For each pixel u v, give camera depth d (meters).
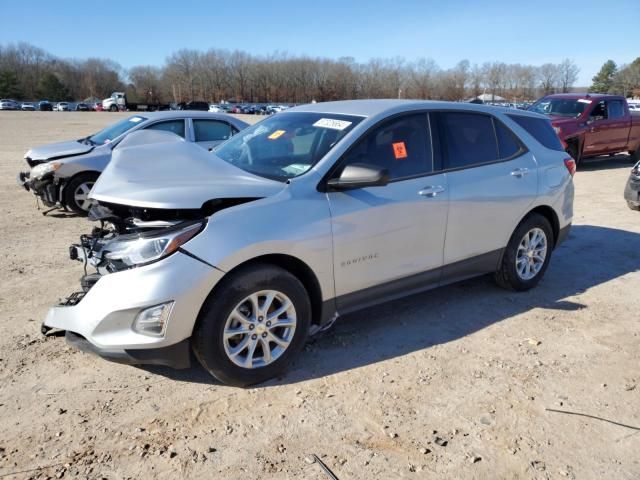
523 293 5.09
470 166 4.46
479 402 3.29
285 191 3.46
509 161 4.79
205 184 3.34
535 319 4.51
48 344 3.93
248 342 3.31
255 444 2.88
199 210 3.25
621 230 7.56
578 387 3.49
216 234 3.12
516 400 3.32
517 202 4.74
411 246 4.04
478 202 4.42
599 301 4.94
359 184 3.48
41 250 6.26
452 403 3.28
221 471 2.68
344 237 3.60
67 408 3.16
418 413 3.17
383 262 3.88
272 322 3.39
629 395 3.41
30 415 3.09
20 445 2.84
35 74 116.94
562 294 5.10
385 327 4.31
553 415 3.18
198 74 114.31
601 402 3.33
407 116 4.15
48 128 32.31
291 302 3.43
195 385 3.42
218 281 3.14
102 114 63.09
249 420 3.08
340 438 2.94
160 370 3.60
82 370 3.58
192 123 9.09
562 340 4.14
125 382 3.45
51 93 111.81
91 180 8.05
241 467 2.71
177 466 2.71
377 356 3.84
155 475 2.64
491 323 4.41
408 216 3.95
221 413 3.14
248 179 3.52
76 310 3.15
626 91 94.38
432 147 4.24
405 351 3.92
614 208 9.06
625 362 3.83
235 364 3.28
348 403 3.25
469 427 3.05
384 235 3.83
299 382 3.48
